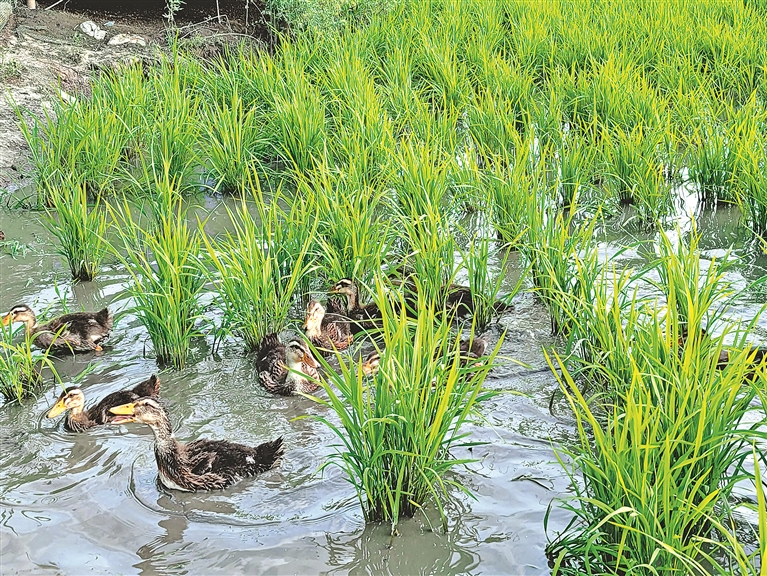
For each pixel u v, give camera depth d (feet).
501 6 74.90
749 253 38.47
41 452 26.22
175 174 45.62
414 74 60.90
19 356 28.89
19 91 57.11
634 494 18.94
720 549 21.07
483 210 40.06
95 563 21.54
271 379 29.09
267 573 21.17
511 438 26.03
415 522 22.74
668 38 63.72
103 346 32.30
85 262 37.06
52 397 29.12
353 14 74.43
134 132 49.52
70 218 36.73
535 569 21.04
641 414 20.35
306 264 35.37
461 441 25.89
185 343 30.68
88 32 69.51
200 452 24.72
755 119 44.60
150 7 76.23
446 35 65.05
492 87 55.47
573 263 33.12
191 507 23.68
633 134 45.11
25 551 21.97
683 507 18.98
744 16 67.87
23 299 35.73
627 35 65.72
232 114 49.24
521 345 31.48
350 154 43.11
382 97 53.26
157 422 23.93
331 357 31.94
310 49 63.05
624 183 43.62
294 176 44.70
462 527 22.50
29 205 45.83
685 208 44.24
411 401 21.81
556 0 75.25
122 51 67.15
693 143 49.08
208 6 75.82
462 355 29.19
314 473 24.81
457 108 51.49
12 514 23.39
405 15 73.15
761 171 39.75
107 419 27.27
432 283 32.89
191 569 21.34
